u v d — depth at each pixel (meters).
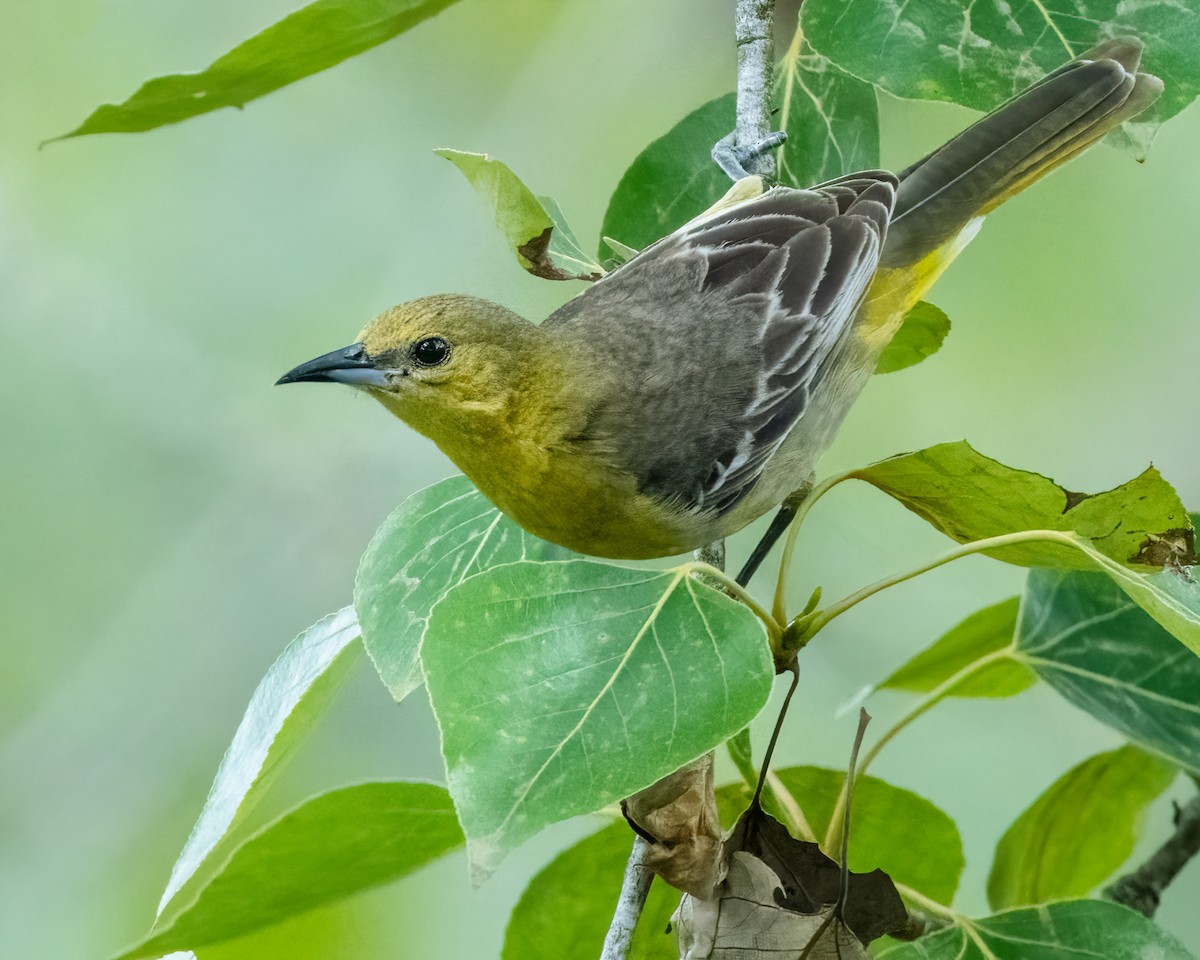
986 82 8.05
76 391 14.39
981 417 13.41
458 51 14.84
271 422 14.52
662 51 14.59
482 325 8.58
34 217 14.55
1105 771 8.91
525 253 8.43
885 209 9.23
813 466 9.72
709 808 6.95
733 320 8.95
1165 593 6.72
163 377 14.45
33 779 13.19
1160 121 8.17
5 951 12.53
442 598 6.45
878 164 9.57
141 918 12.78
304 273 14.60
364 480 14.32
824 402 9.52
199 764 13.43
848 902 7.04
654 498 8.76
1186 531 6.91
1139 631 8.35
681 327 8.90
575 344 8.77
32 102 14.46
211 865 7.62
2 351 14.35
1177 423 13.29
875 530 13.06
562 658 6.34
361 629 7.54
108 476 14.24
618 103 14.51
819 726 12.25
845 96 9.42
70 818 13.19
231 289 14.59
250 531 14.24
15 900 12.73
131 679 13.72
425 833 7.31
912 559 12.93
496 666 6.30
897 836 8.29
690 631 6.40
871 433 13.36
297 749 7.89
